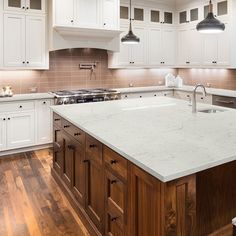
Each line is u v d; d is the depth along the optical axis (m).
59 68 5.37
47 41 4.89
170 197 1.50
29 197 3.15
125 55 5.72
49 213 2.81
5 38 4.53
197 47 5.83
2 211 2.84
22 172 3.89
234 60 5.23
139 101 3.90
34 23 4.73
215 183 2.11
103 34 5.11
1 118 4.45
